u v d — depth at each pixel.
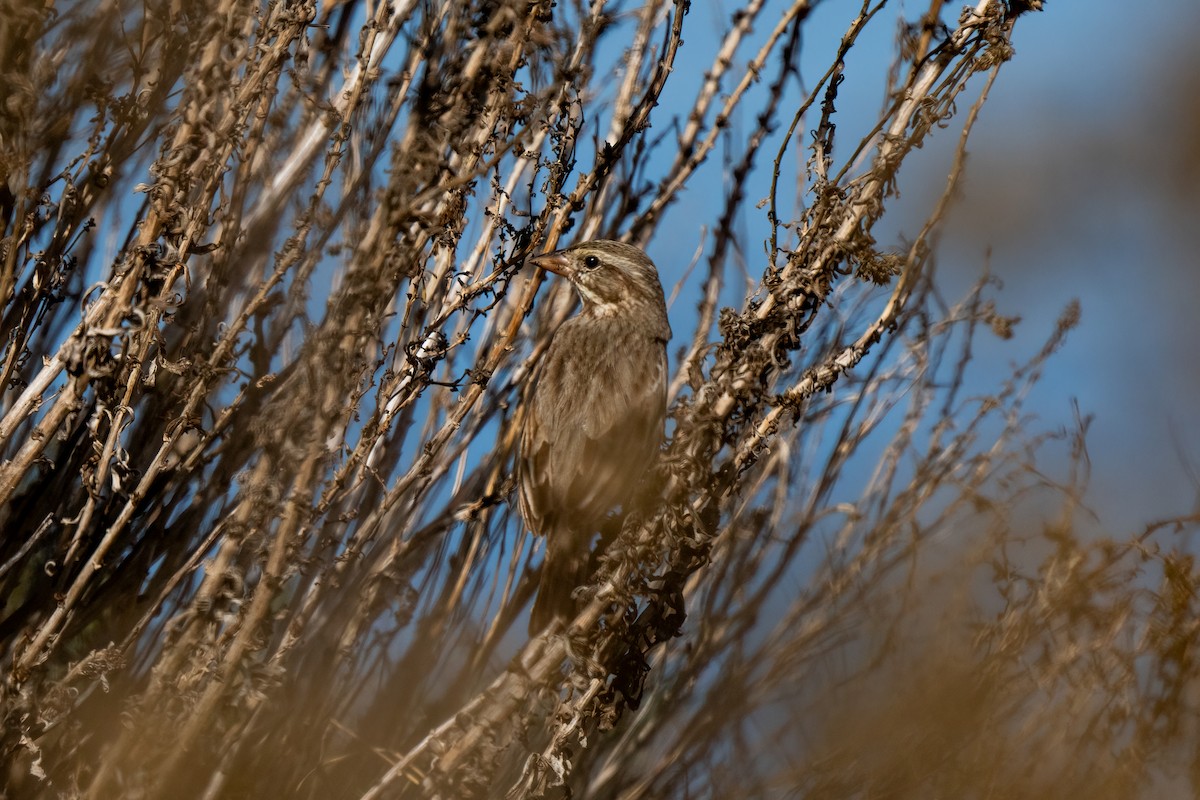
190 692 8.57
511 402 11.66
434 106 9.02
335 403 8.49
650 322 11.92
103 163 9.27
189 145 8.77
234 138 8.95
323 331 8.53
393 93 10.01
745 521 11.79
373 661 10.55
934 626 11.41
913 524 11.47
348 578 10.37
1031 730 10.68
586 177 10.54
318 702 10.03
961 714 10.68
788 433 12.08
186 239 8.80
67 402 8.74
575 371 11.47
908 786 10.63
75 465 9.85
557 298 12.16
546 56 9.88
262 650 8.70
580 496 11.05
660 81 10.70
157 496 9.72
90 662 9.03
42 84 8.93
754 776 11.41
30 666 8.81
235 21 8.96
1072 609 10.77
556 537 10.89
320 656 10.12
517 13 9.34
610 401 11.39
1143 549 10.91
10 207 9.09
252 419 9.02
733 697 11.52
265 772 9.66
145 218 8.94
